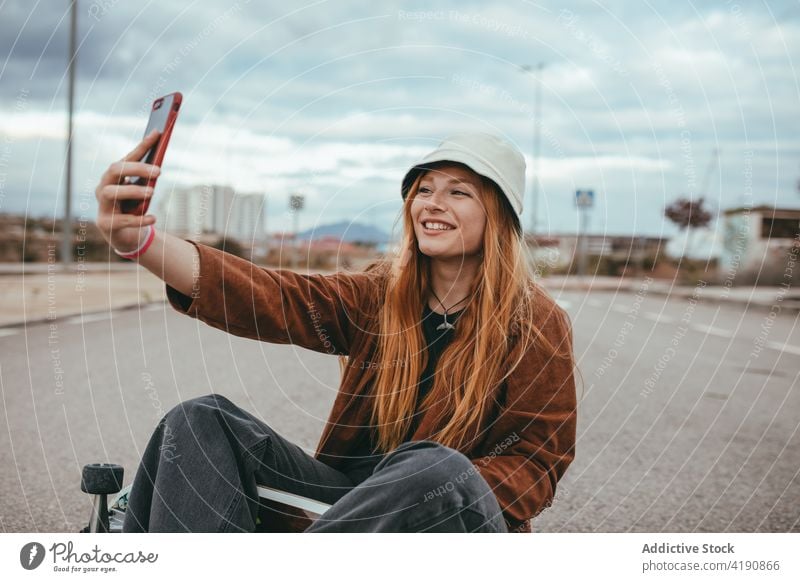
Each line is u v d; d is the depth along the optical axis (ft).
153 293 47.14
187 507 5.53
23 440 13.14
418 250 6.44
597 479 11.84
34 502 9.86
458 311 6.40
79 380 18.86
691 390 19.58
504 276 6.20
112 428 14.14
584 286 65.98
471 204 6.23
